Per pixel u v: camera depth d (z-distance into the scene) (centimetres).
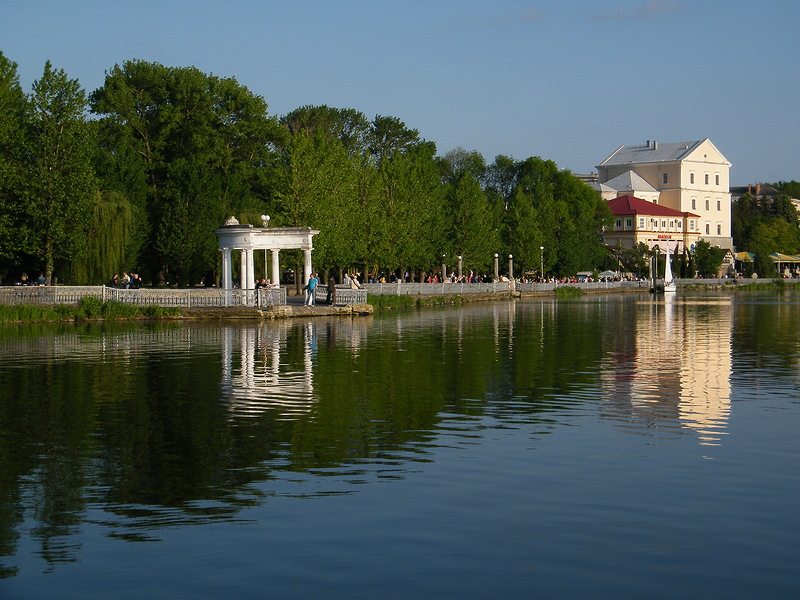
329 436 1644
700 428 1731
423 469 1410
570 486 1313
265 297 5238
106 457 1488
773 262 16075
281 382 2334
